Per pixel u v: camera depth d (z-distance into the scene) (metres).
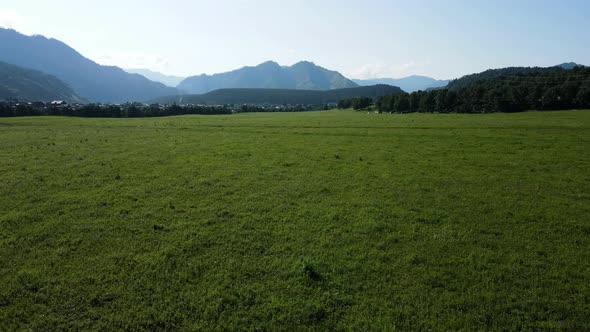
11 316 9.80
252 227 15.88
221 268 12.39
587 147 34.88
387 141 40.59
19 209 17.73
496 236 15.04
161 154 32.03
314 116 106.31
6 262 12.62
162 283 11.44
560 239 14.73
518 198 19.94
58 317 9.82
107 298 10.66
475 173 25.50
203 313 10.03
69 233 15.08
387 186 22.31
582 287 11.23
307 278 11.70
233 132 49.50
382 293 10.99
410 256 13.22
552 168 26.81
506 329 9.42
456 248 13.93
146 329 9.46
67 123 66.25
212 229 15.66
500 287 11.27
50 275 11.80
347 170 26.44
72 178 23.52
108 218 16.77
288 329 9.46
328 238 14.79
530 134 44.34
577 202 19.17
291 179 23.92
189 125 62.00
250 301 10.60
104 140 40.56
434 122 65.25
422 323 9.59
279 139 42.41
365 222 16.42
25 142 38.47
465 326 9.48
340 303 10.51
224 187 21.98
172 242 14.38
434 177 24.42
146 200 19.39
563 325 9.53
